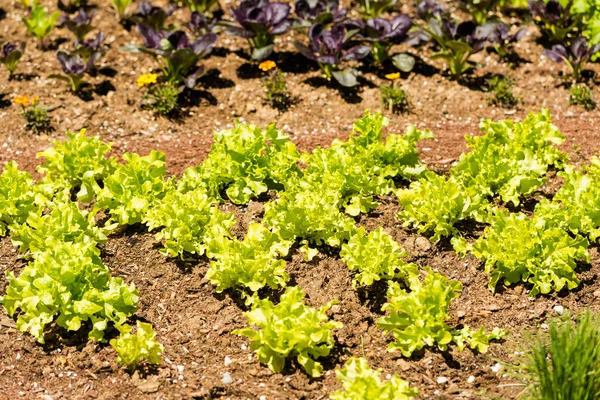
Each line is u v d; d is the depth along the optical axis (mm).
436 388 2932
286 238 3268
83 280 3090
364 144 3523
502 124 3555
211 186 3436
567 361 2756
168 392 2922
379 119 3510
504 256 3154
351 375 2842
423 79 4078
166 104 3895
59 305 3035
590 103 3936
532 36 4277
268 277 3125
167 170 3590
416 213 3320
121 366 2982
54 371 2988
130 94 3990
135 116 3898
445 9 4305
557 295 3152
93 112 3906
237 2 4465
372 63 4152
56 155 3482
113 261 3266
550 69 4109
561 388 2746
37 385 2955
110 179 3363
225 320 3104
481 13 4262
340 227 3277
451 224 3299
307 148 3711
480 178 3414
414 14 4395
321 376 2959
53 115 3887
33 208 3348
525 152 3436
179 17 4391
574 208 3271
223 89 4023
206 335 3070
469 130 3822
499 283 3193
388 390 2803
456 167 3480
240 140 3441
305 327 2934
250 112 3932
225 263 3115
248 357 3014
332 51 3973
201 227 3279
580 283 3182
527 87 4039
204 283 3201
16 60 4023
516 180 3395
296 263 3248
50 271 3033
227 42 4262
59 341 3055
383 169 3465
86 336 3062
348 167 3410
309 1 4203
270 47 4031
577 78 4035
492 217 3281
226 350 3033
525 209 3412
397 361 2994
